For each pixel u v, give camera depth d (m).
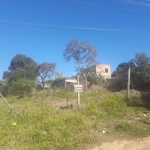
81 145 6.86
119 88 16.77
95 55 23.38
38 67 29.31
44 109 9.98
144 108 11.02
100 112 10.12
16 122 8.77
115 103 11.24
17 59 35.78
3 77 33.72
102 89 16.83
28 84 21.05
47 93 16.47
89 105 10.72
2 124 8.51
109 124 8.78
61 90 17.33
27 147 6.61
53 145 6.79
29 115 9.34
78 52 23.11
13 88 21.19
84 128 8.07
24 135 7.40
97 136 7.50
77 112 9.91
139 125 8.70
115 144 7.02
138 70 16.23
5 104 14.15
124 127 8.29
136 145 7.01
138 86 16.30
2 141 6.98
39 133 7.46
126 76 17.19
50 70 28.56
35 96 16.38
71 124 8.25
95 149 6.68
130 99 12.23
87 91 16.06
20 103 14.26
